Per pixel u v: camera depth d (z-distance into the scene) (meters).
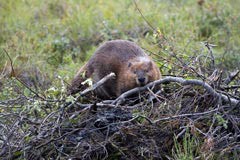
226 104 10.37
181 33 15.96
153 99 10.95
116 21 16.67
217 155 9.75
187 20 17.06
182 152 9.88
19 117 10.27
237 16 16.55
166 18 16.72
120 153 9.99
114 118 10.29
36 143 9.98
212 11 17.20
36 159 10.00
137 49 12.28
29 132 10.13
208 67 11.84
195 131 9.86
